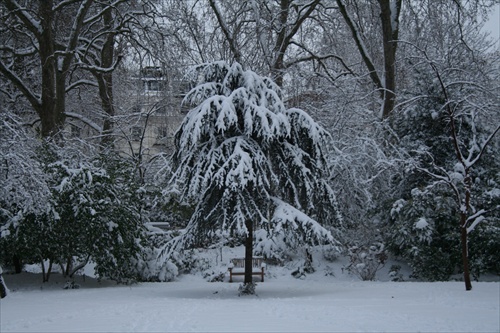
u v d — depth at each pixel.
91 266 20.19
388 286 13.62
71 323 7.60
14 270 17.14
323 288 13.84
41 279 15.72
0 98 23.22
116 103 27.02
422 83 17.72
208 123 12.00
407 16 23.72
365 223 18.27
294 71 21.41
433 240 16.28
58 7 20.27
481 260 15.38
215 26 23.86
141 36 24.31
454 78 17.22
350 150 18.38
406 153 16.58
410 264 16.53
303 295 11.99
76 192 14.14
